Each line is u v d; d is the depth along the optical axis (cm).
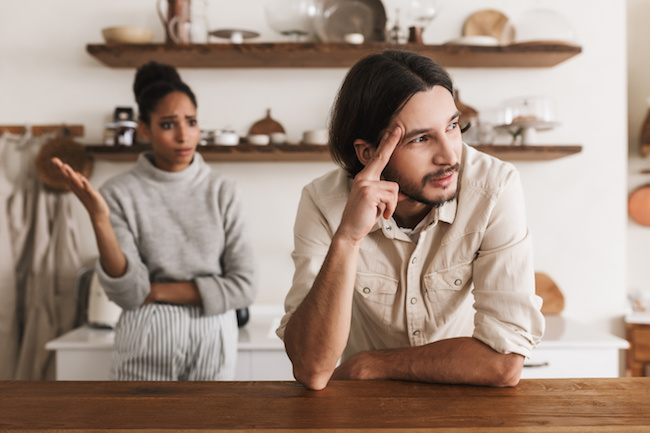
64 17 265
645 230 295
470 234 111
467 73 268
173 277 177
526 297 105
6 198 253
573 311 269
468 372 98
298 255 118
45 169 255
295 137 268
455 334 131
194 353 174
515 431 76
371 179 96
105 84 265
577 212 269
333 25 250
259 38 266
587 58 268
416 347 106
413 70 96
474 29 265
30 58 265
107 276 165
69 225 257
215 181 183
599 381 98
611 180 269
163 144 176
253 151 243
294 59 253
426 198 98
